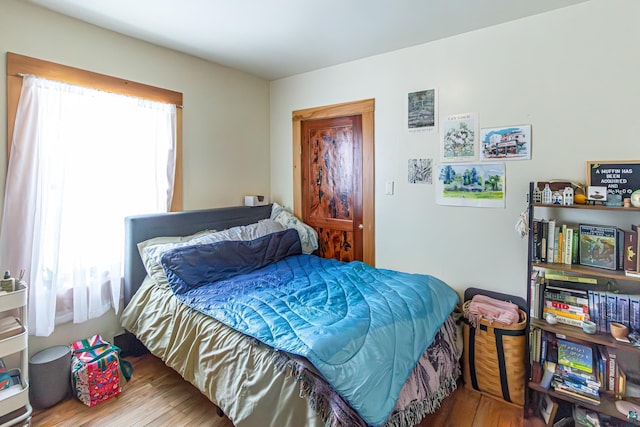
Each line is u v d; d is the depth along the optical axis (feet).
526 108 7.33
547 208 7.06
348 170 10.42
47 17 6.95
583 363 5.97
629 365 6.24
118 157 8.09
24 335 5.66
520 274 7.57
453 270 8.52
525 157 7.39
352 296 6.64
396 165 9.34
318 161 11.17
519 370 6.56
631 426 5.43
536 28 7.14
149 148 8.73
